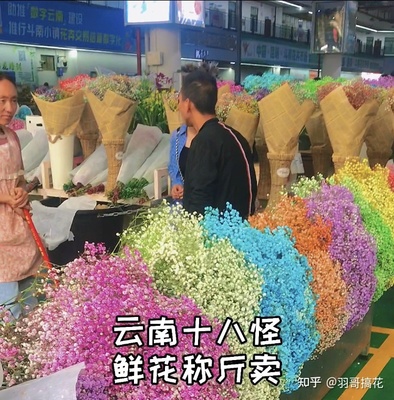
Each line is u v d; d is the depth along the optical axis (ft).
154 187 12.65
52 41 32.60
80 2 34.40
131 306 4.14
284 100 10.72
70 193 12.91
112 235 11.73
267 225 6.40
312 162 14.49
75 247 11.37
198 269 4.83
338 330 6.80
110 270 4.45
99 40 36.35
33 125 16.78
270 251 5.55
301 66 57.06
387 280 8.73
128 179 12.81
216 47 45.75
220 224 5.58
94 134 14.12
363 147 14.28
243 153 7.50
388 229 8.54
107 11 36.83
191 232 5.17
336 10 30.99
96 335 3.94
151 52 28.40
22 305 4.93
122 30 38.34
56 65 34.17
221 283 4.82
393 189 10.21
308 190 7.95
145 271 4.60
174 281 4.77
